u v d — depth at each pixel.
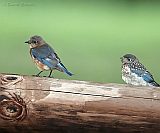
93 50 17.98
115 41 19.98
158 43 19.88
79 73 14.79
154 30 22.45
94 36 20.75
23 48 16.02
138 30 22.33
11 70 14.12
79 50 17.81
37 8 21.94
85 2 25.47
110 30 22.00
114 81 13.96
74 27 21.81
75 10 24.27
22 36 18.59
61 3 24.66
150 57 17.14
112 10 25.00
